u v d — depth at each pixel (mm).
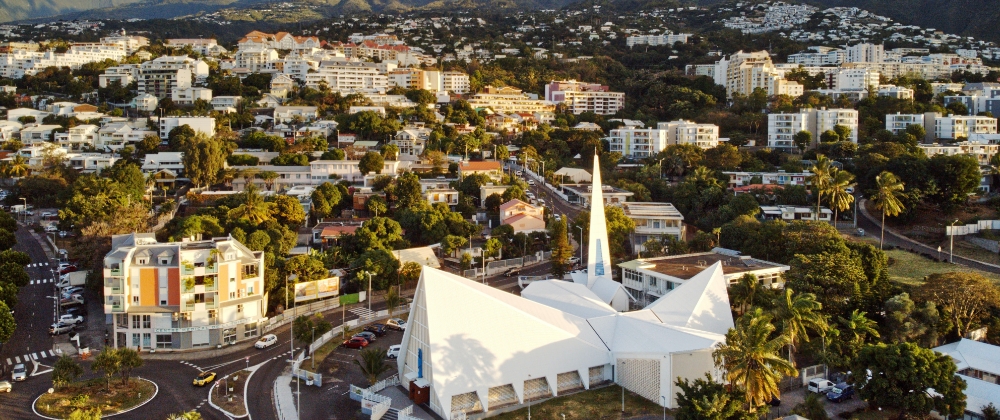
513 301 111500
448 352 99688
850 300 130000
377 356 106938
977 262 168000
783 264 152500
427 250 177125
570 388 109500
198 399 104688
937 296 126125
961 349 113000
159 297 127250
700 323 118438
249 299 134125
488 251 179625
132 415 98938
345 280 162500
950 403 94125
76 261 174625
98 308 147250
